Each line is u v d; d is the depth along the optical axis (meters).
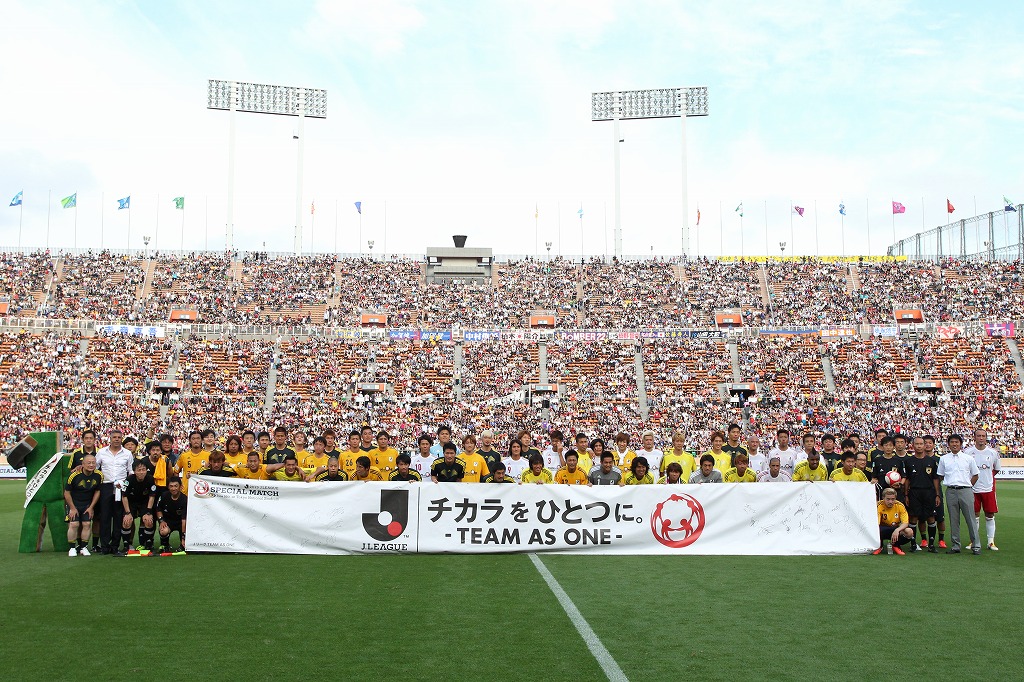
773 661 7.48
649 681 6.90
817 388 50.47
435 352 54.91
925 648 7.94
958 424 45.69
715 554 13.66
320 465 15.06
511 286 65.12
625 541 13.71
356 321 59.12
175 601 9.91
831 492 14.00
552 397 50.41
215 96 70.06
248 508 13.62
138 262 64.12
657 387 51.69
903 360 52.78
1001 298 59.94
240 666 7.28
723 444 15.89
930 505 14.41
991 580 11.48
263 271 64.75
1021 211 73.69
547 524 13.70
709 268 67.31
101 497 13.67
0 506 23.27
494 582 11.16
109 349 52.56
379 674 7.06
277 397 49.34
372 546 13.55
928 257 67.69
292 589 10.65
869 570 12.25
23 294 58.19
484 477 15.00
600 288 64.75
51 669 7.19
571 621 8.94
